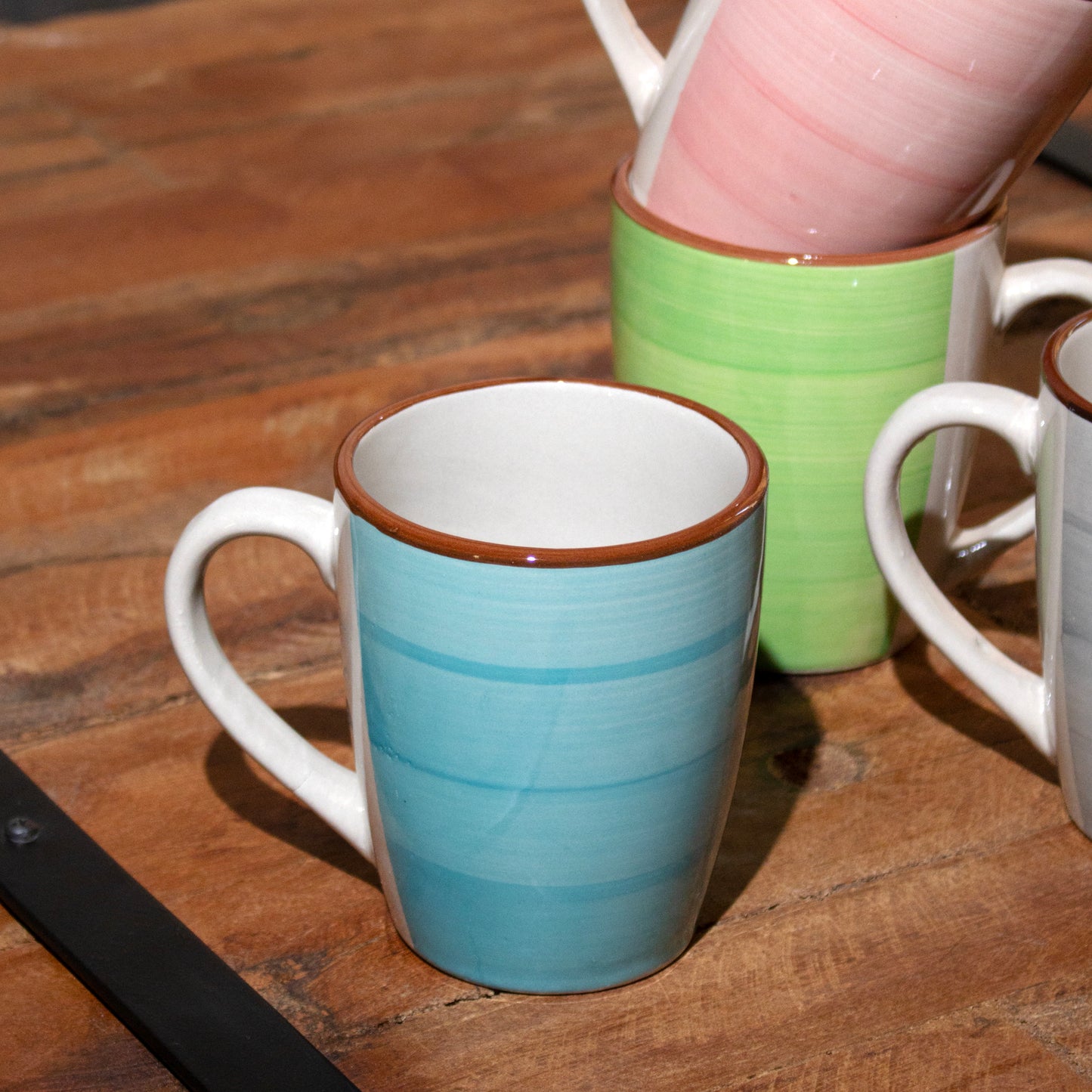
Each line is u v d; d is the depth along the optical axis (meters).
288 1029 0.76
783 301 0.82
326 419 0.98
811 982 0.78
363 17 1.45
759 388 0.83
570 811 0.75
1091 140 1.16
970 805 0.83
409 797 0.76
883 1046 0.77
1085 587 0.78
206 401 0.99
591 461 0.79
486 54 1.37
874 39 0.79
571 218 1.11
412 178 1.15
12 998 0.78
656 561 0.73
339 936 0.79
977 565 0.87
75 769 0.84
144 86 1.30
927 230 0.83
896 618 0.87
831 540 0.85
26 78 1.32
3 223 1.10
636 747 0.75
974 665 0.82
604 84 1.31
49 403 0.98
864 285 0.82
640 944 0.77
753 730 0.85
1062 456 0.78
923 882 0.81
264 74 1.33
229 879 0.81
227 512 0.77
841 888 0.80
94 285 1.06
